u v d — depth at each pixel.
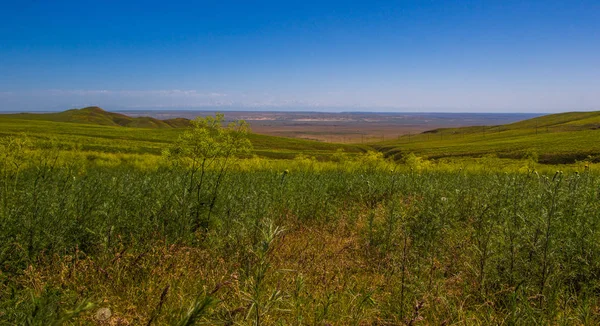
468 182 9.91
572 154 65.38
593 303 4.13
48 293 3.09
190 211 6.40
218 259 4.99
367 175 13.37
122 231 5.66
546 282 4.27
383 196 10.10
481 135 152.50
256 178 10.09
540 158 66.31
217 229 6.19
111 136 82.25
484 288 4.44
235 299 3.79
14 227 4.86
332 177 12.48
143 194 6.66
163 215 6.16
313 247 6.05
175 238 5.74
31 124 102.19
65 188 6.18
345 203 9.69
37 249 4.80
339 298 4.16
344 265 5.32
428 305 3.83
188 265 4.85
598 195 5.93
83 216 5.46
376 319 3.82
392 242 5.91
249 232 5.89
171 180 7.60
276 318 3.64
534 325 3.67
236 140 6.82
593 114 168.50
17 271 4.35
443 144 123.19
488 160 18.94
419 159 17.50
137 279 4.42
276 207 8.10
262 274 2.85
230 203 6.74
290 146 101.62
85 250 5.25
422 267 5.04
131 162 22.27
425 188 8.98
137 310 3.76
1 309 3.18
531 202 6.03
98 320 3.23
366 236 6.43
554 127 139.75
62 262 4.48
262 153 66.50
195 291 4.15
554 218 4.70
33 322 2.64
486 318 3.87
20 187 6.30
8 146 6.62
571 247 4.71
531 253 4.66
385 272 5.08
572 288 4.48
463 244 5.66
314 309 3.81
